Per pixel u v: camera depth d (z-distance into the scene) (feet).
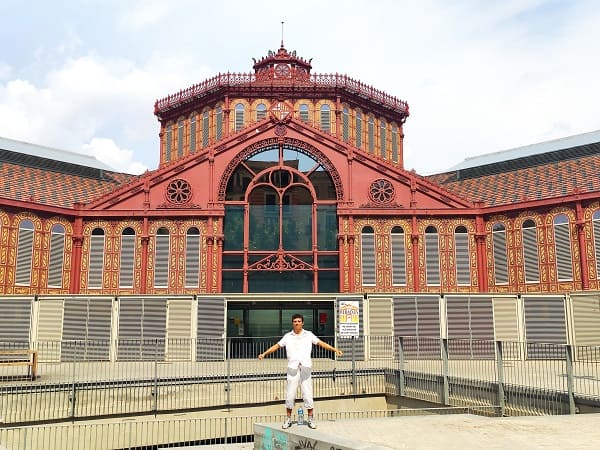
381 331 92.73
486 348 90.58
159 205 107.55
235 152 109.40
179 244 106.42
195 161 108.78
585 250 97.14
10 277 98.99
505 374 63.52
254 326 100.32
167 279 105.19
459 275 106.32
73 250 106.22
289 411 36.65
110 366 80.84
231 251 106.63
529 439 32.22
